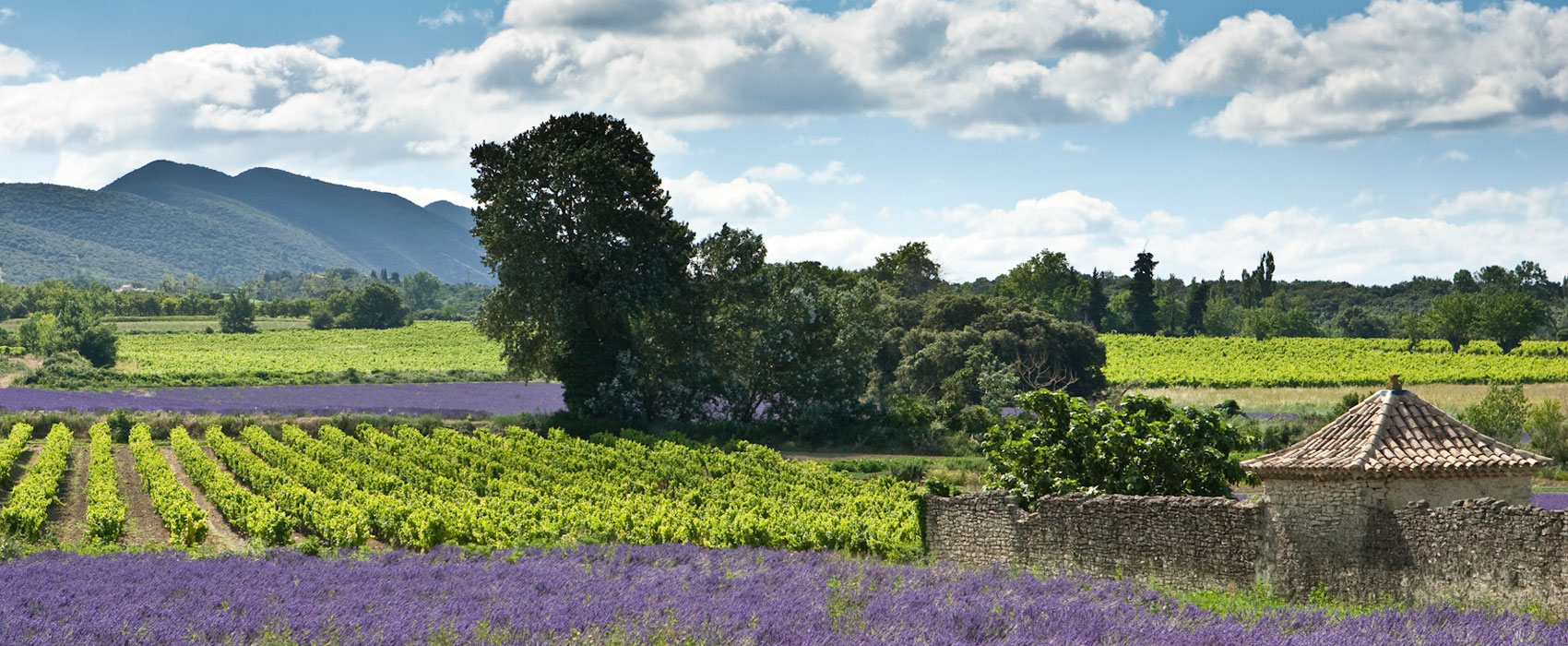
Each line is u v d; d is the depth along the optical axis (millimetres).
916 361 79812
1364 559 15883
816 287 63500
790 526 27078
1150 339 139375
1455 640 10203
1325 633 10781
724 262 62375
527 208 58031
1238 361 118000
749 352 62219
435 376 96562
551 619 12820
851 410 59344
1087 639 11133
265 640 12148
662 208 61625
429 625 12742
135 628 13023
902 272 135375
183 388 85750
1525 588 13578
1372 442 16562
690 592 15836
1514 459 15805
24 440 52938
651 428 58156
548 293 57875
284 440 57094
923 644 11109
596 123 62969
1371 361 118312
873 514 30938
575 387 59844
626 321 61250
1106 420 24297
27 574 19438
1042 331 82375
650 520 29000
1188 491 23406
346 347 139125
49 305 186000
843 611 13500
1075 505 20422
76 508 37500
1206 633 11211
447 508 31531
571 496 36188
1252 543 17578
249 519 30172
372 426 59375
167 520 30250
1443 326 140250
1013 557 21688
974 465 45125
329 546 28797
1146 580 18594
